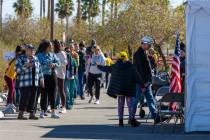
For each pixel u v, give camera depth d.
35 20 66.50
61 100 22.45
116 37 58.28
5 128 17.48
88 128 17.88
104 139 15.57
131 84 18.08
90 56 27.50
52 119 20.19
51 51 20.36
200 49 16.31
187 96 16.42
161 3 59.75
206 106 16.38
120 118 18.30
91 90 27.64
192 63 16.34
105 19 61.81
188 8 16.30
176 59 19.02
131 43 57.44
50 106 21.33
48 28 65.00
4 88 30.70
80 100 29.23
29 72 19.72
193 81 16.36
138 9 57.88
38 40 62.53
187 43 16.34
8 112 21.72
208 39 16.28
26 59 19.69
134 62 18.03
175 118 19.11
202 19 16.28
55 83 20.41
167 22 57.56
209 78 16.31
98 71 27.20
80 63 29.20
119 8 59.59
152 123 19.31
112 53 59.59
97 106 26.08
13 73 21.81
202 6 16.22
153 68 22.64
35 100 20.05
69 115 21.77
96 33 61.72
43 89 20.38
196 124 16.47
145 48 18.12
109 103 27.84
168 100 16.89
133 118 18.36
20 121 19.38
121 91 18.05
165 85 20.08
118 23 58.12
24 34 63.66
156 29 57.16
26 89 19.80
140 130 17.50
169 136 16.17
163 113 17.19
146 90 17.97
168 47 59.12
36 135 16.11
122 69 18.00
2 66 30.97
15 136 15.85
